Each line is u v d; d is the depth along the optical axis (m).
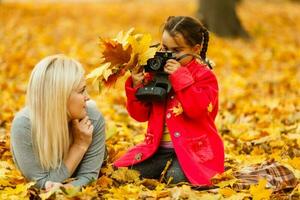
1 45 12.73
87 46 13.52
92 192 4.39
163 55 4.77
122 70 4.79
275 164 4.98
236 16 16.61
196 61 4.88
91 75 4.70
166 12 23.62
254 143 6.13
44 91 4.50
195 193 4.48
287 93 9.19
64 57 4.65
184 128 4.82
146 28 17.66
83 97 4.56
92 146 4.77
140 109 4.98
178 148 4.78
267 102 8.19
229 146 6.09
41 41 13.72
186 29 4.80
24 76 10.04
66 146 4.62
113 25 18.28
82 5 26.86
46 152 4.56
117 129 6.39
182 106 4.78
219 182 4.71
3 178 4.83
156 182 4.81
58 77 4.49
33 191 4.55
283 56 12.77
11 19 17.50
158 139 4.89
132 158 5.00
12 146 4.69
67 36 15.05
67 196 4.28
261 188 4.44
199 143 4.82
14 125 4.65
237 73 10.92
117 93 8.78
